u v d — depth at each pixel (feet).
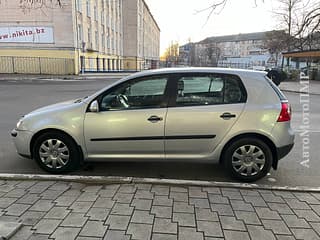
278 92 13.65
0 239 8.46
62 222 9.55
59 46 96.43
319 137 22.71
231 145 13.38
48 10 93.25
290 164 16.25
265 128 13.12
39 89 56.59
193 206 10.78
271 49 132.05
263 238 8.96
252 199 11.43
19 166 15.29
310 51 90.07
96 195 11.46
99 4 131.03
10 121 26.73
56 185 12.32
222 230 9.32
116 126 13.48
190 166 15.58
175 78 13.48
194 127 13.23
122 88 13.67
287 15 109.91
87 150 13.92
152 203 10.91
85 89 58.08
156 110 13.34
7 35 94.63
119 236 8.89
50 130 13.98
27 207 10.46
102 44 140.05
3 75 88.84
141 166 15.47
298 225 9.70
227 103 13.29
